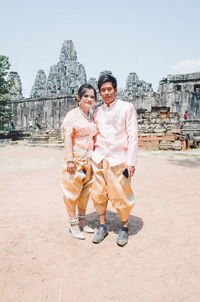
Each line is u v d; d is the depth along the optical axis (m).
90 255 2.70
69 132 2.94
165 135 16.98
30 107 48.47
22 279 2.25
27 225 3.56
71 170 2.93
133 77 78.00
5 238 3.12
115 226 3.50
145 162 10.48
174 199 4.82
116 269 2.42
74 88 76.56
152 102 38.56
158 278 2.26
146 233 3.26
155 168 8.82
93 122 3.09
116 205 2.98
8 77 70.81
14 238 3.13
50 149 18.22
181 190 5.53
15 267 2.45
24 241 3.04
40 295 2.03
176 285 2.15
